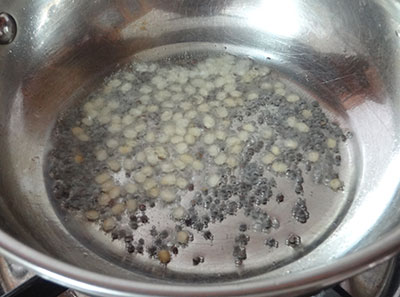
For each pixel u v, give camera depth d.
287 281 0.07
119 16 0.16
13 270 0.11
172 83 0.16
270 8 0.16
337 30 0.15
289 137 0.14
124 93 0.15
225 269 0.12
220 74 0.16
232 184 0.13
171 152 0.14
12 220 0.11
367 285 0.11
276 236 0.12
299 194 0.13
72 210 0.13
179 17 0.16
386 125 0.13
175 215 0.12
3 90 0.13
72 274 0.07
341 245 0.12
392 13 0.13
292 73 0.16
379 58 0.14
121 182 0.13
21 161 0.13
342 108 0.15
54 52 0.15
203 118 0.14
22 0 0.14
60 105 0.15
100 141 0.14
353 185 0.13
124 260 0.12
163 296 0.07
